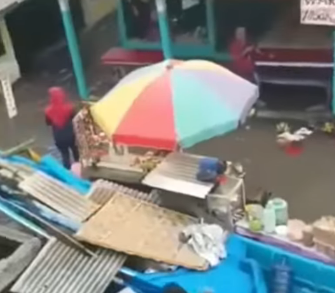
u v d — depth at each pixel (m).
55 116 9.97
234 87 8.73
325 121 12.02
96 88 13.95
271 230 8.07
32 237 7.36
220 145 11.72
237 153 11.46
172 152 8.48
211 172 7.95
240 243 7.79
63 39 15.64
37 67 15.09
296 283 7.59
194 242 7.53
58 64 15.12
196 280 7.23
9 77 13.95
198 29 13.65
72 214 7.79
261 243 7.88
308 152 11.28
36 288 6.84
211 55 13.45
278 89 12.79
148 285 7.17
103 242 7.45
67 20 13.23
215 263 7.43
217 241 7.61
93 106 8.80
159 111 8.29
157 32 13.88
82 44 15.58
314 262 7.51
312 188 10.39
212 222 8.02
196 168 8.12
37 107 13.52
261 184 10.60
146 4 13.68
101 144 9.05
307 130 11.84
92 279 7.08
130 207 8.07
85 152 9.05
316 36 12.80
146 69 9.00
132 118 8.34
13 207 7.71
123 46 14.12
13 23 14.95
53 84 14.45
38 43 15.47
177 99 8.34
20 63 15.16
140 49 13.98
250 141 11.73
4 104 13.68
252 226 8.07
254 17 13.31
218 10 13.38
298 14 13.04
